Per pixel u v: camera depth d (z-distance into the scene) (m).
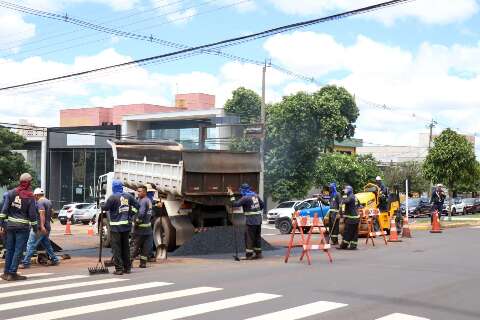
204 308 8.26
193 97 65.69
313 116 43.34
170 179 17.61
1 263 14.05
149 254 14.51
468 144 36.00
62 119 69.56
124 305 8.49
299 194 44.09
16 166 45.72
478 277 11.49
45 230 13.92
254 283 10.66
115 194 12.18
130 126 54.19
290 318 7.62
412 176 65.50
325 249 14.38
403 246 18.59
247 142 44.91
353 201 17.64
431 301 8.98
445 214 51.47
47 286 10.52
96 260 15.52
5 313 7.95
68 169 57.62
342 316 7.81
